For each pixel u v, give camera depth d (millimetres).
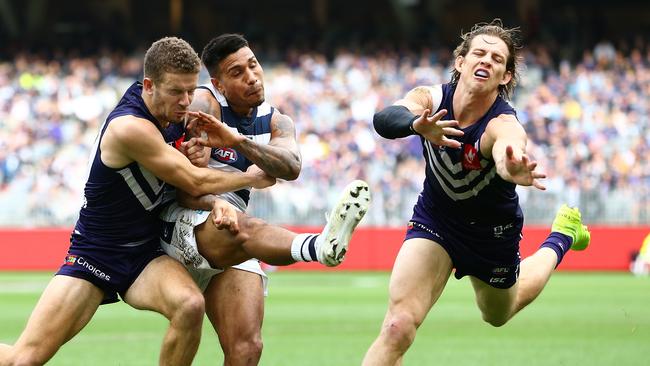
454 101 25406
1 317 55156
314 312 57250
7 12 146250
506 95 25984
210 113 26469
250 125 27062
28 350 24797
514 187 26078
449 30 147875
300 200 91438
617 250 90062
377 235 92125
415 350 40969
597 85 117125
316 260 24156
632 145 105750
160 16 154000
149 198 25625
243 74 26219
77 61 127688
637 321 51750
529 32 136500
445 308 59812
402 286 25359
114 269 25609
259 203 91312
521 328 48969
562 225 32000
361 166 100188
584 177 99188
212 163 26750
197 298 24656
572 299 64000
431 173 25875
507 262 26969
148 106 25125
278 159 25703
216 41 26391
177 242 25969
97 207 25438
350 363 37219
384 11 155000
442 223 26172
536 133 107188
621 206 91000
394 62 125750
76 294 25297
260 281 27375
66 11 151875
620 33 148875
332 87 117062
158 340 45000
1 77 118438
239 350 26516
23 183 99062
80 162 102312
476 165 25000
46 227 94062
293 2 155500
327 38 140750
